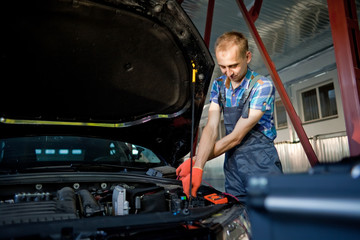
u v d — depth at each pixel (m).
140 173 1.79
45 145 1.74
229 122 1.72
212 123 1.70
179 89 1.71
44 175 1.39
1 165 1.56
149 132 1.89
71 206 0.98
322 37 7.71
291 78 9.65
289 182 0.44
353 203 0.38
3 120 1.53
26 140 1.72
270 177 0.46
